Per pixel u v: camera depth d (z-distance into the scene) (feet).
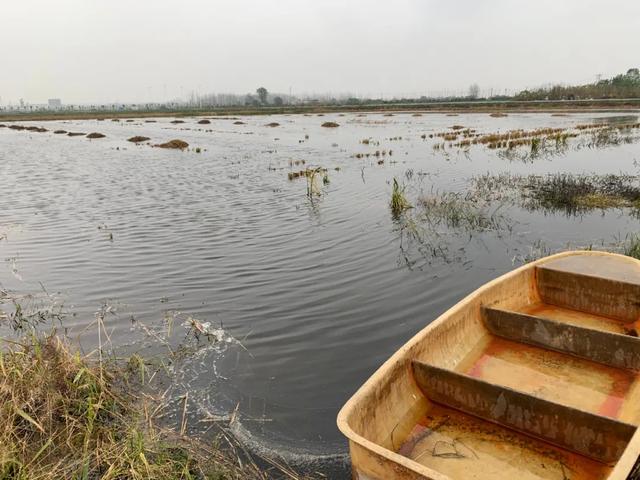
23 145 114.11
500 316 17.75
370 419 12.07
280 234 37.55
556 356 16.80
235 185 59.16
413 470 9.18
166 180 63.82
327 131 139.74
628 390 14.93
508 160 70.08
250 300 25.55
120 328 22.71
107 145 111.04
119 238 37.29
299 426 15.87
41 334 21.91
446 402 14.03
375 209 44.52
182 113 287.07
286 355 20.16
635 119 140.26
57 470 12.88
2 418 14.01
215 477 13.34
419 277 28.04
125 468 12.94
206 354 20.27
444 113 229.45
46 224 41.88
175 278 28.86
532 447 12.58
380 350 20.40
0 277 29.55
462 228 37.19
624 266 20.88
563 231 35.58
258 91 461.78
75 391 16.21
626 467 9.12
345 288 26.84
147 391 17.72
